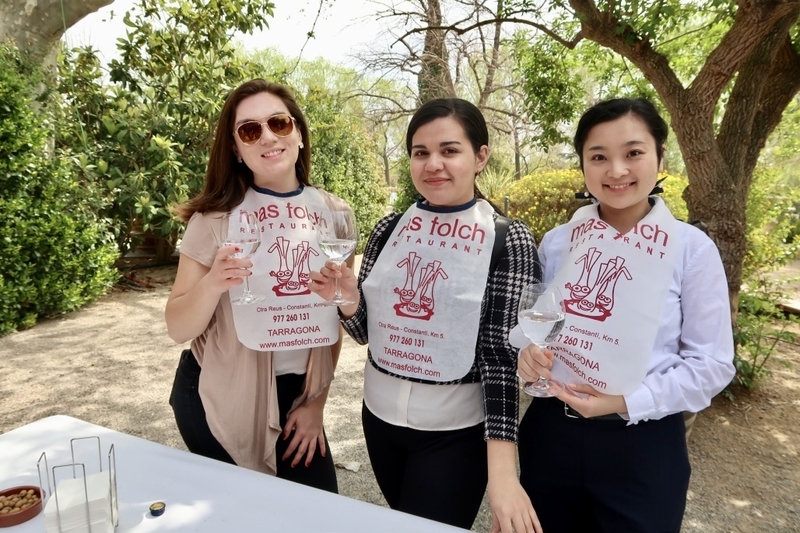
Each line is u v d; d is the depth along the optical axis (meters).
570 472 1.53
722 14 3.80
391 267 1.69
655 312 1.46
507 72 11.12
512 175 12.00
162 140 6.86
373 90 11.79
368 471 3.11
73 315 6.04
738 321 4.12
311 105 9.80
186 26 7.63
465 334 1.57
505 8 4.93
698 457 3.29
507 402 1.48
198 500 1.25
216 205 1.73
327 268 1.58
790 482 3.01
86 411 3.72
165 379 4.30
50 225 5.50
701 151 3.63
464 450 1.61
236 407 1.69
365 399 1.81
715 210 3.70
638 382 1.44
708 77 3.47
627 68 5.79
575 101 5.76
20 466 1.37
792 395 4.11
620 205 1.51
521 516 1.32
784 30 3.51
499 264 1.60
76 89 7.12
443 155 1.58
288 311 1.72
